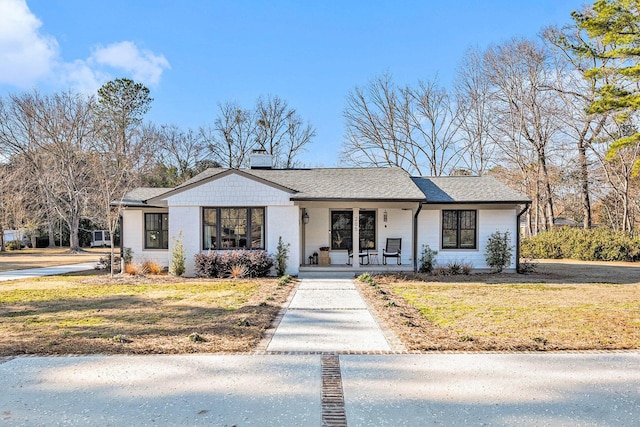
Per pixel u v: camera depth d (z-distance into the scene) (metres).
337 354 5.57
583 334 6.54
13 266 20.52
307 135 40.94
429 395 4.20
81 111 31.44
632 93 18.52
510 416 3.73
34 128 31.14
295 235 14.28
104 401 4.06
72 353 5.58
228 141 39.97
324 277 13.93
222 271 13.96
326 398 4.12
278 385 4.46
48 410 3.87
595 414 3.78
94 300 9.84
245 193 14.33
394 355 5.52
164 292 11.05
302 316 7.99
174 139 38.56
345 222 16.22
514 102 29.53
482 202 14.95
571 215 37.44
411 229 15.81
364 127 34.84
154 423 3.61
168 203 14.45
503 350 5.72
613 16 18.14
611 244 21.98
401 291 11.07
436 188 16.45
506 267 15.46
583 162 27.77
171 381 4.57
